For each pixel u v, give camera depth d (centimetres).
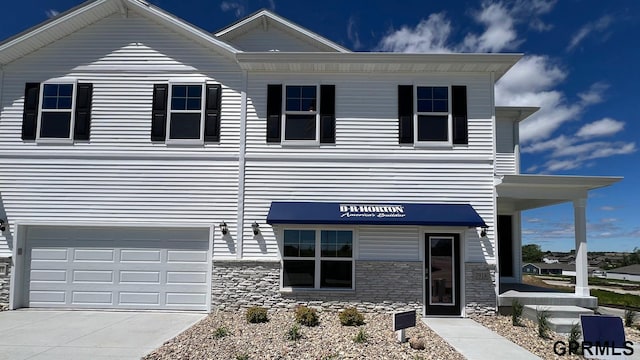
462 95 1345
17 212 1327
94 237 1338
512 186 1309
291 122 1359
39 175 1338
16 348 877
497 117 1667
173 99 1368
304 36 1672
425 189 1323
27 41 1341
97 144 1347
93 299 1318
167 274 1319
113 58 1381
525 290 1434
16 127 1357
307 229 1312
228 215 1323
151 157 1342
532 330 1105
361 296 1280
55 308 1315
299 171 1334
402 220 1215
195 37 1358
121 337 973
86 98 1362
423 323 1176
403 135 1337
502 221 1750
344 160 1335
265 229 1315
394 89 1359
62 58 1381
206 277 1316
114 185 1333
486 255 1288
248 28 1689
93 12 1361
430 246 1302
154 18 1375
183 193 1330
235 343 914
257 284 1293
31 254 1332
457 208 1285
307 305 1278
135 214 1323
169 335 995
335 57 1302
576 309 1191
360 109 1352
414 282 1284
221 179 1334
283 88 1366
